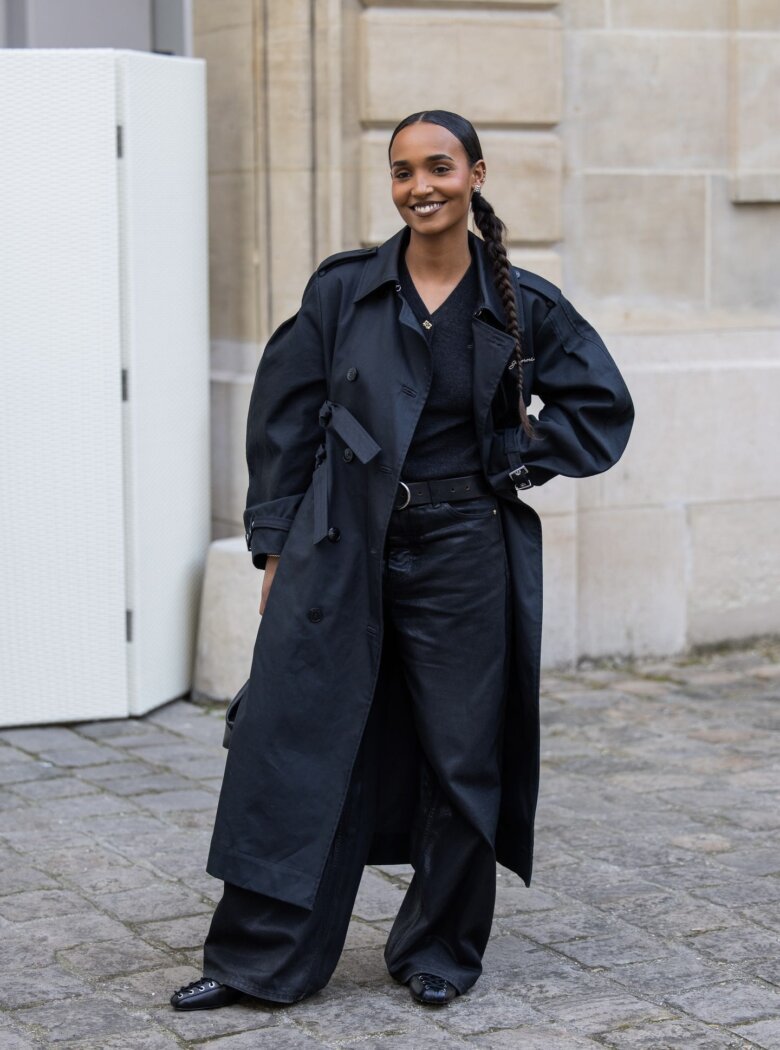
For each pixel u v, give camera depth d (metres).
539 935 4.26
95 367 6.29
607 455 3.72
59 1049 3.55
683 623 7.60
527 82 7.02
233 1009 3.77
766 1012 3.77
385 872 4.75
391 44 6.81
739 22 7.41
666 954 4.13
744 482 7.63
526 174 7.08
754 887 4.63
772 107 7.50
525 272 3.75
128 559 6.43
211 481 7.30
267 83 6.88
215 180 7.18
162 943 4.19
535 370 3.73
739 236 7.57
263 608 3.80
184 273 6.65
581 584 7.38
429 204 3.55
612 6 7.23
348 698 3.70
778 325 7.70
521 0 6.96
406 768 3.89
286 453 3.78
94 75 6.14
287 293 6.97
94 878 4.66
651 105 7.34
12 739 6.23
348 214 6.91
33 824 5.16
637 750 6.10
